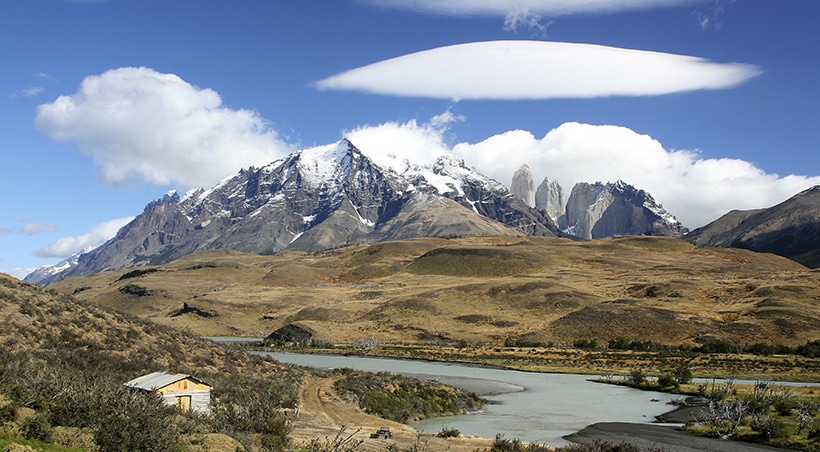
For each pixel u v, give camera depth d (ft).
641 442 180.04
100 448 79.66
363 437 156.56
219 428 111.14
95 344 186.09
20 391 87.61
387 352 551.18
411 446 144.87
